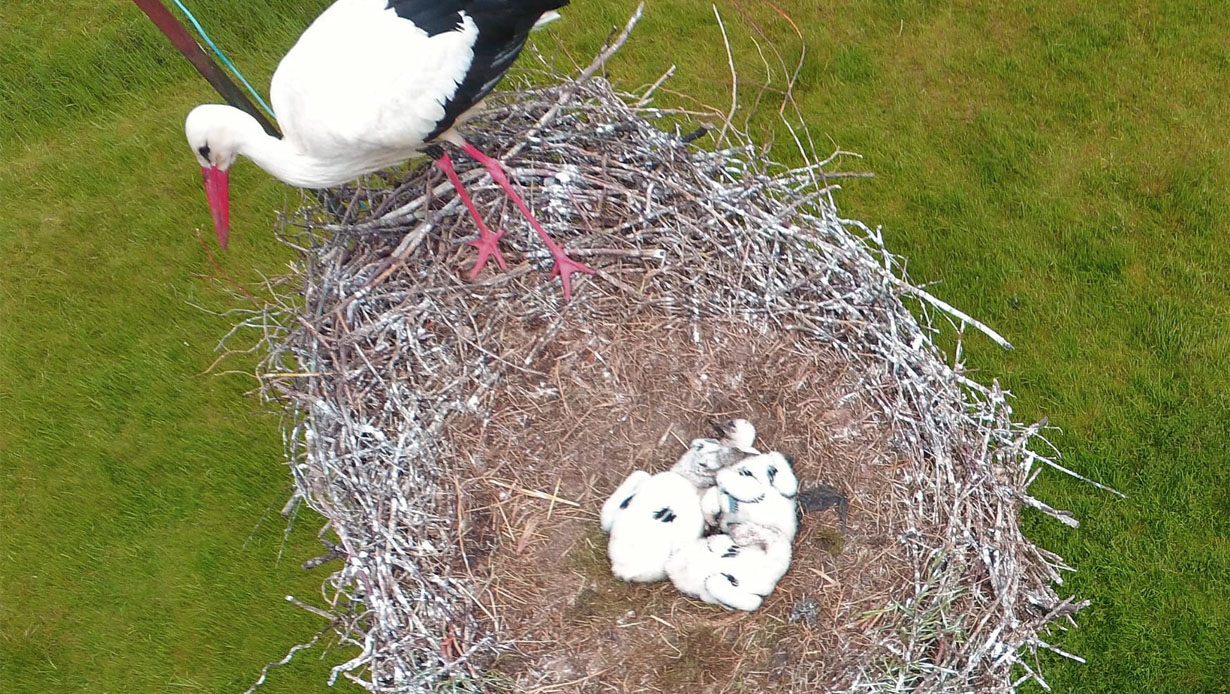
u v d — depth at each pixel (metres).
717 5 3.29
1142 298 2.72
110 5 3.25
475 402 2.29
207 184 2.12
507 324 2.35
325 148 2.02
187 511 2.62
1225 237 2.78
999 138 2.99
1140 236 2.80
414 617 2.01
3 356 2.80
